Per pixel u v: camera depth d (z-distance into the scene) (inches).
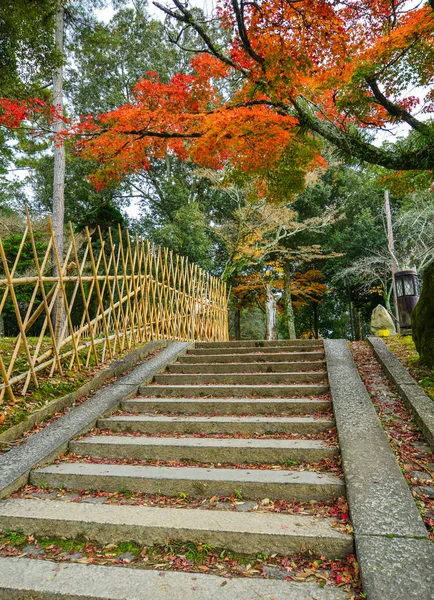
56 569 86.1
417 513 89.6
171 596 76.1
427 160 200.1
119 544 95.6
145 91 233.3
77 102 731.4
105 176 264.1
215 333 435.2
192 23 193.5
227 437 145.3
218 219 826.2
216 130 204.1
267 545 88.8
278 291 887.7
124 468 124.7
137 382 202.4
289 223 665.6
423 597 68.9
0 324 481.7
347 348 238.2
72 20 494.3
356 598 73.0
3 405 154.8
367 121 238.5
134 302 261.1
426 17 175.6
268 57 182.2
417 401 143.9
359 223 741.9
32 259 542.0
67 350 217.0
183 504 108.0
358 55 197.2
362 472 106.3
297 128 215.3
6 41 239.1
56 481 120.4
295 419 151.6
